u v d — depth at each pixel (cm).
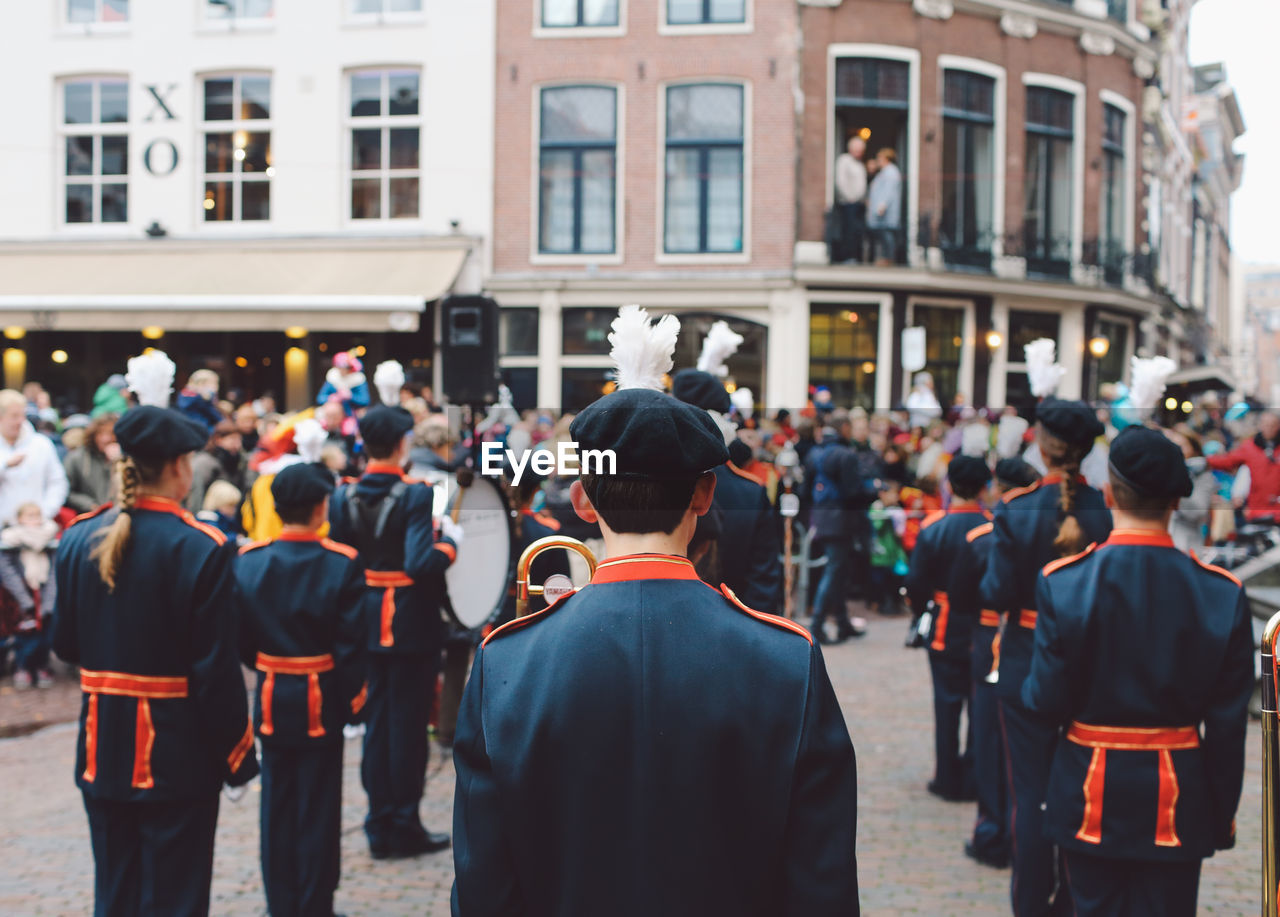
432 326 1445
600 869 150
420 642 434
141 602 295
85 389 1486
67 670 781
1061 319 1648
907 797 512
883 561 959
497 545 435
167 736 297
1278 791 221
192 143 1489
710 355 431
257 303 1334
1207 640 260
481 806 155
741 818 151
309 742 359
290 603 360
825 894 148
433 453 491
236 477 815
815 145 1466
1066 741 277
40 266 1460
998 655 379
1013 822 360
